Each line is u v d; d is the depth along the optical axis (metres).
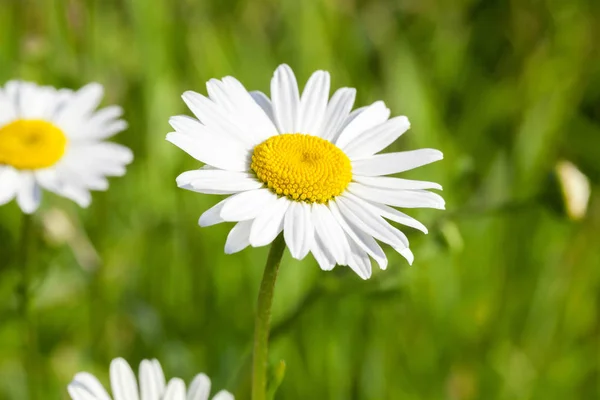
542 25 0.56
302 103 0.35
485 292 0.45
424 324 0.44
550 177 0.41
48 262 0.42
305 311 0.38
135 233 0.44
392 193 0.34
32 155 0.39
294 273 0.42
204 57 0.50
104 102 0.46
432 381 0.43
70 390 0.33
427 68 0.57
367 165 0.34
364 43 0.55
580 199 0.41
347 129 0.35
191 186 0.33
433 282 0.44
